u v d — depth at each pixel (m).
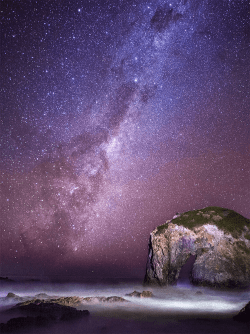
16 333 10.52
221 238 26.47
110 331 11.07
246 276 24.44
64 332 10.79
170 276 26.39
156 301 19.56
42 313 13.38
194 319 13.44
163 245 26.53
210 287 24.86
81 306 16.64
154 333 10.81
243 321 12.90
